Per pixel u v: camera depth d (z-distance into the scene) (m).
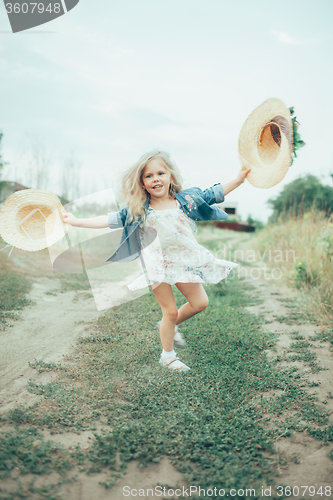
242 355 3.83
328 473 2.10
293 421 2.62
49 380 3.20
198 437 2.32
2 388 3.02
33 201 3.18
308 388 3.16
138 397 2.86
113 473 2.02
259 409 2.79
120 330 4.55
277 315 5.58
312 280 6.81
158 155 3.22
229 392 3.00
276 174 3.24
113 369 3.38
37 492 1.85
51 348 4.00
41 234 3.25
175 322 3.48
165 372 3.31
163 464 2.14
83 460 2.11
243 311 5.72
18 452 2.11
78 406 2.72
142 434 2.33
